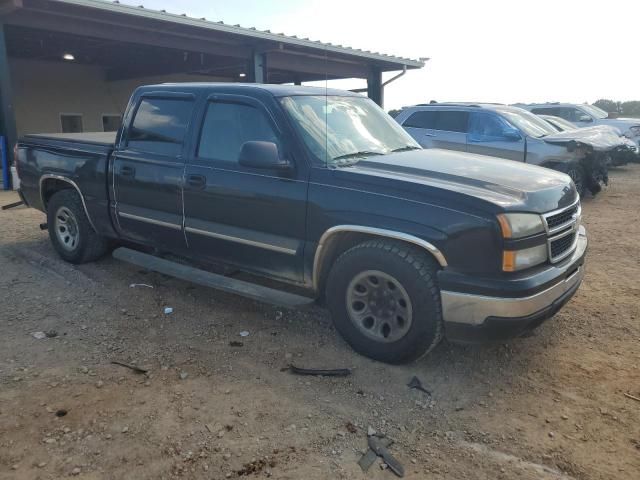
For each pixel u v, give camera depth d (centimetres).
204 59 1852
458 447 304
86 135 649
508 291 334
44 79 1958
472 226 340
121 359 398
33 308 484
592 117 1811
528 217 350
